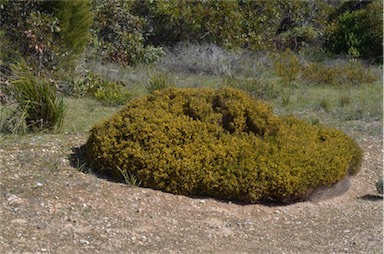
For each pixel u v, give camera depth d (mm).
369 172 8094
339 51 19422
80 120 9047
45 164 6945
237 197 6520
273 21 18359
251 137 6715
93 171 6840
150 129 6613
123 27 15562
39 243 5328
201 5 17609
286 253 5512
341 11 20672
